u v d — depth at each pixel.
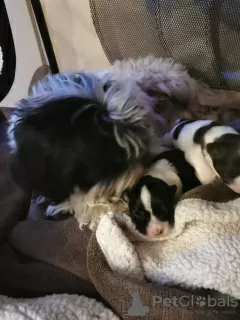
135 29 0.46
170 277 0.31
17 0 0.68
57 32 0.68
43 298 0.35
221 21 0.39
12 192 0.43
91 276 0.33
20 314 0.32
